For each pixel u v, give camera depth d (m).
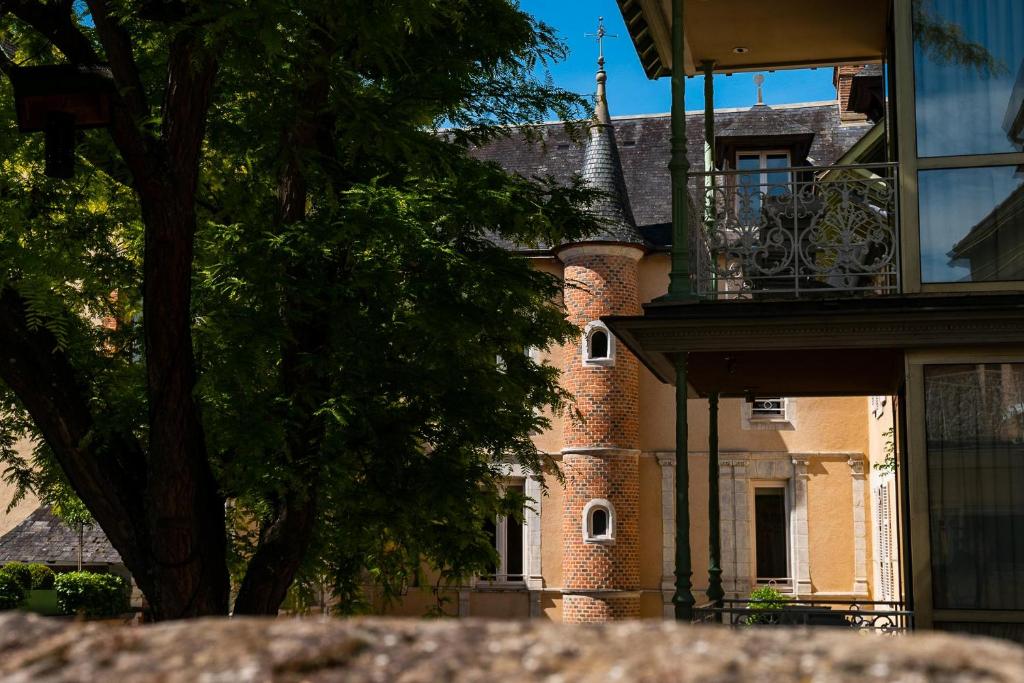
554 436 28.16
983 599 9.19
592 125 13.70
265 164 11.59
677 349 9.91
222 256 10.45
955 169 9.64
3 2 9.18
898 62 9.80
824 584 26.94
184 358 9.52
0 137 9.67
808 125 31.03
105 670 2.50
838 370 12.04
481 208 11.42
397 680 2.40
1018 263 9.48
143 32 11.32
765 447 27.48
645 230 29.44
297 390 10.35
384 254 10.51
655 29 12.32
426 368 11.30
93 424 10.13
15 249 8.95
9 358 9.99
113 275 12.26
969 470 9.33
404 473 11.52
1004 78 9.66
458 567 13.43
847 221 9.91
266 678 2.41
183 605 9.59
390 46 9.20
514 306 11.69
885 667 2.32
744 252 10.16
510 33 12.33
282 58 8.91
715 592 13.22
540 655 2.48
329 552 13.18
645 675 2.33
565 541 27.41
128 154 8.91
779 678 2.29
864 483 27.09
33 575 24.02
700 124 31.69
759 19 12.66
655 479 27.72
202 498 9.72
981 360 9.40
